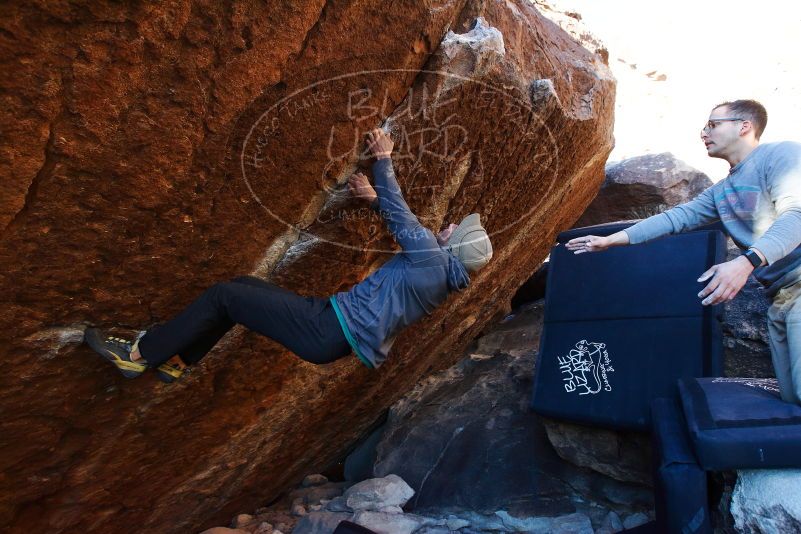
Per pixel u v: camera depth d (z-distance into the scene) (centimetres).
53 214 130
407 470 337
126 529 273
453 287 200
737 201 204
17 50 100
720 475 208
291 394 288
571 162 324
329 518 300
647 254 288
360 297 194
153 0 108
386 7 147
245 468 314
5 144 111
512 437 323
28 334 154
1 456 184
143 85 120
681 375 251
